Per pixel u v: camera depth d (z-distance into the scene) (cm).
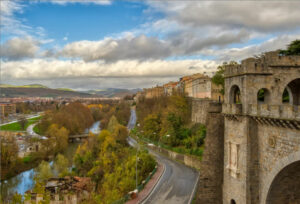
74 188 6556
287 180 2631
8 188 7869
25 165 9950
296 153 2269
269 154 2655
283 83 2981
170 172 6581
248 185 2841
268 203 2720
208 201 3612
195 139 7950
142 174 6344
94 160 9075
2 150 9006
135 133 13688
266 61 2984
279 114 2428
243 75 2964
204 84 10662
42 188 6294
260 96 5419
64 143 12100
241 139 2983
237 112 2992
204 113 8625
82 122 18250
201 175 3672
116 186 5806
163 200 4716
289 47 5247
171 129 9238
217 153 3628
